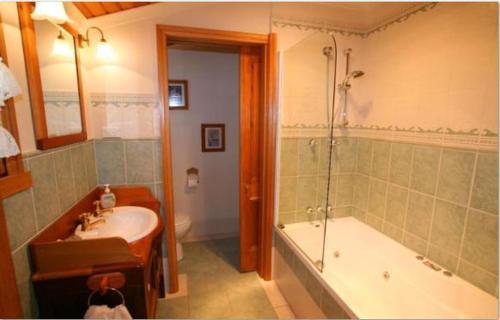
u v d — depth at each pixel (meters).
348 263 2.03
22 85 0.99
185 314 1.83
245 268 2.35
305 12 1.97
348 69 2.14
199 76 2.73
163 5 1.70
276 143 2.06
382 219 2.06
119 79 1.72
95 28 1.59
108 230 1.39
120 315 1.03
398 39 1.83
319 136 2.08
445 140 1.53
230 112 2.87
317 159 2.10
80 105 1.50
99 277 1.05
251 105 2.11
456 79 1.45
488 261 1.35
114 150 1.78
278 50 1.96
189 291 2.08
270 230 2.17
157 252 1.74
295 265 1.83
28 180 0.96
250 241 2.33
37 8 1.00
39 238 1.05
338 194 2.33
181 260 2.54
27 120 1.01
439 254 1.62
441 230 1.59
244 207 2.26
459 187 1.47
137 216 1.57
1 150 0.77
